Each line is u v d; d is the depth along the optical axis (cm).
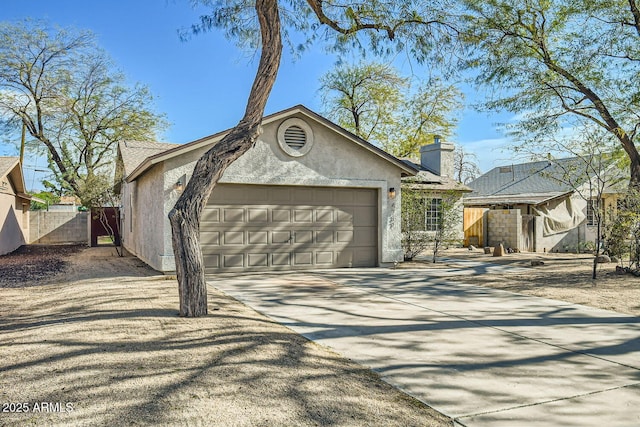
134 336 541
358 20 991
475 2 1459
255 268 1206
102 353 475
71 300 806
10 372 423
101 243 2594
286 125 1222
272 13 721
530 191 2489
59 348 491
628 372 481
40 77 2603
